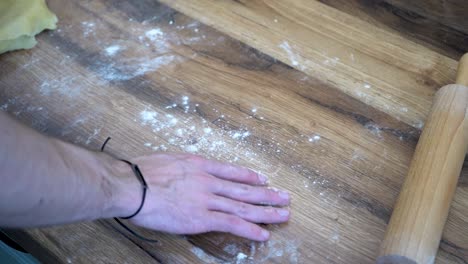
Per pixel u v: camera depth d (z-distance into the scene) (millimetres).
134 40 1037
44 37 1048
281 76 957
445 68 962
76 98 941
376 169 823
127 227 760
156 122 896
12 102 940
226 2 1099
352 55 987
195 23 1062
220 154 848
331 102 914
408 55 986
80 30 1061
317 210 782
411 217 695
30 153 562
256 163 835
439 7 1076
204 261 737
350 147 851
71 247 754
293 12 1071
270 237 757
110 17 1084
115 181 685
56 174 586
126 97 937
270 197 779
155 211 710
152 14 1087
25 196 556
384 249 684
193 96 932
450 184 733
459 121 787
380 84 939
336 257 734
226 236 761
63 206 600
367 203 786
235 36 1031
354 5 1083
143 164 753
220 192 766
